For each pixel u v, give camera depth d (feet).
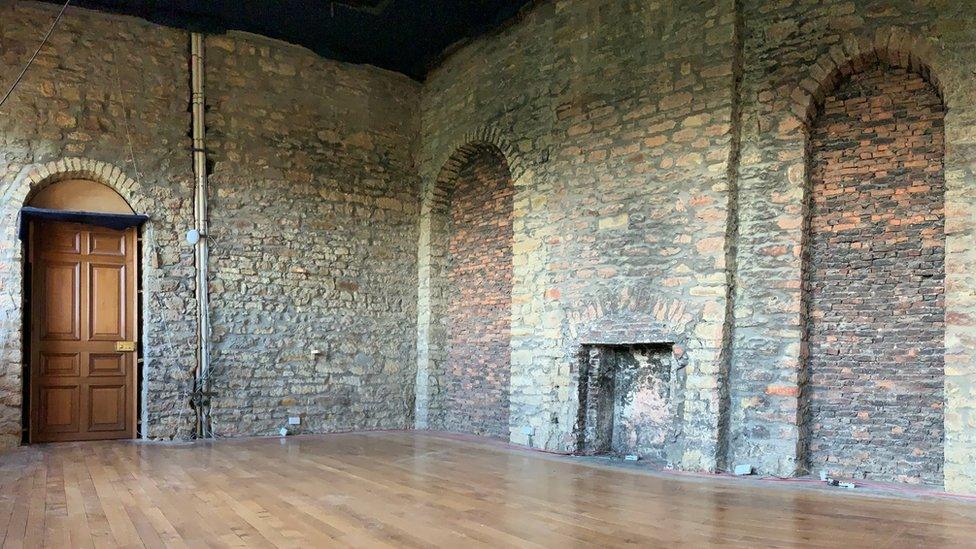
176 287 21.72
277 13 22.11
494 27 22.89
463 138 24.32
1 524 11.08
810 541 10.26
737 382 16.44
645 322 17.76
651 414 18.45
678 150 17.53
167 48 22.04
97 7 20.89
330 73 24.98
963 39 14.05
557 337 19.84
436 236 26.09
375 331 25.43
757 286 16.35
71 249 21.06
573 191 19.81
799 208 15.93
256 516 11.65
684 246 17.24
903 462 14.84
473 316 24.67
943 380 14.51
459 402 24.86
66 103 20.48
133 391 21.61
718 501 13.05
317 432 23.88
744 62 16.98
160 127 21.77
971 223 13.67
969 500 13.07
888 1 15.01
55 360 20.63
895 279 15.23
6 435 19.31
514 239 21.62
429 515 11.78
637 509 12.32
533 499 13.12
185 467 16.49
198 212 22.15
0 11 19.77
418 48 24.81
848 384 15.61
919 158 15.08
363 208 25.44
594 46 19.62
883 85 15.57
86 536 10.40
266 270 23.29
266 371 23.09
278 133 23.79
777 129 16.35
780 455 15.65
